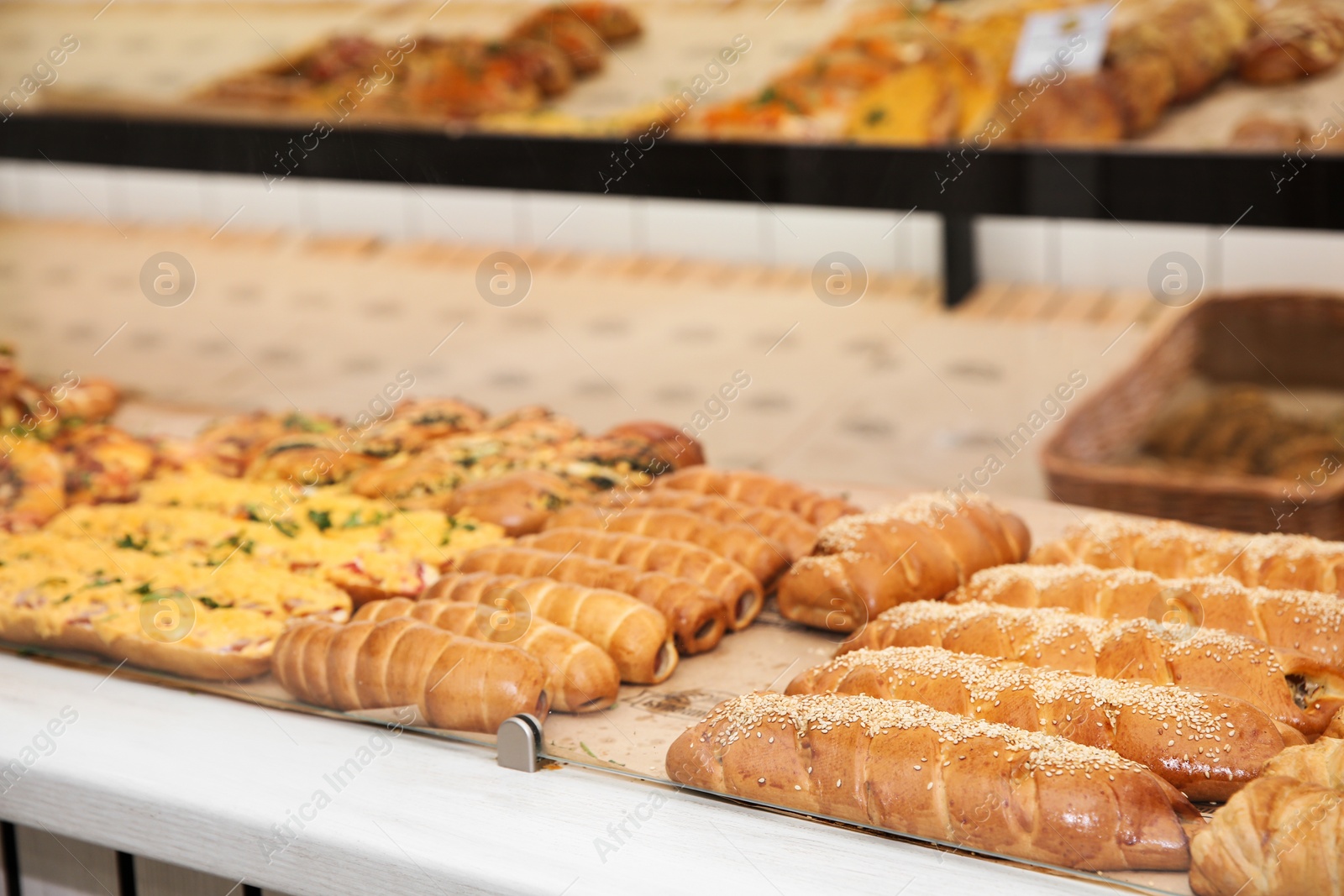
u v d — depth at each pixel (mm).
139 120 2152
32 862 1374
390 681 1069
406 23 2047
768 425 1595
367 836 960
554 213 2145
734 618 1169
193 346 1900
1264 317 1961
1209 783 863
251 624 1169
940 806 865
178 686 1205
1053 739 890
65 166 2250
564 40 1977
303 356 1848
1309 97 1598
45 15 2199
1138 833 818
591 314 1899
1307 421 1779
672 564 1176
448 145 1996
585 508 1310
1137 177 1707
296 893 1005
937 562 1155
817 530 1278
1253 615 1018
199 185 2248
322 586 1224
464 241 2246
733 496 1362
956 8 1873
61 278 2098
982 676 968
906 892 853
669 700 1068
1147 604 1055
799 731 938
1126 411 1818
